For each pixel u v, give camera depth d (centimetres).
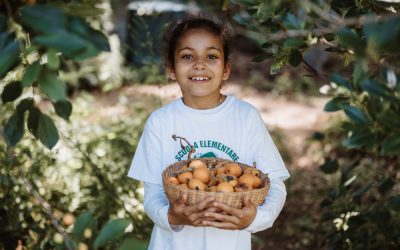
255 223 188
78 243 148
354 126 162
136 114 513
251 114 218
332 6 218
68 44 111
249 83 904
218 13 295
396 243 296
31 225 292
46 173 347
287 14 208
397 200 194
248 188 183
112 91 760
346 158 538
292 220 438
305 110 788
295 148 603
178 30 215
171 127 215
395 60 218
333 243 311
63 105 161
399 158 456
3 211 277
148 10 630
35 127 159
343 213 312
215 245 204
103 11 141
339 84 185
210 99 215
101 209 326
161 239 212
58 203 332
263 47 245
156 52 570
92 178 352
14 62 141
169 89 642
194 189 182
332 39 222
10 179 296
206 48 209
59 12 115
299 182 505
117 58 769
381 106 149
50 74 126
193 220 180
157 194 212
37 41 111
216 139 214
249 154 216
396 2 180
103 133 430
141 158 217
